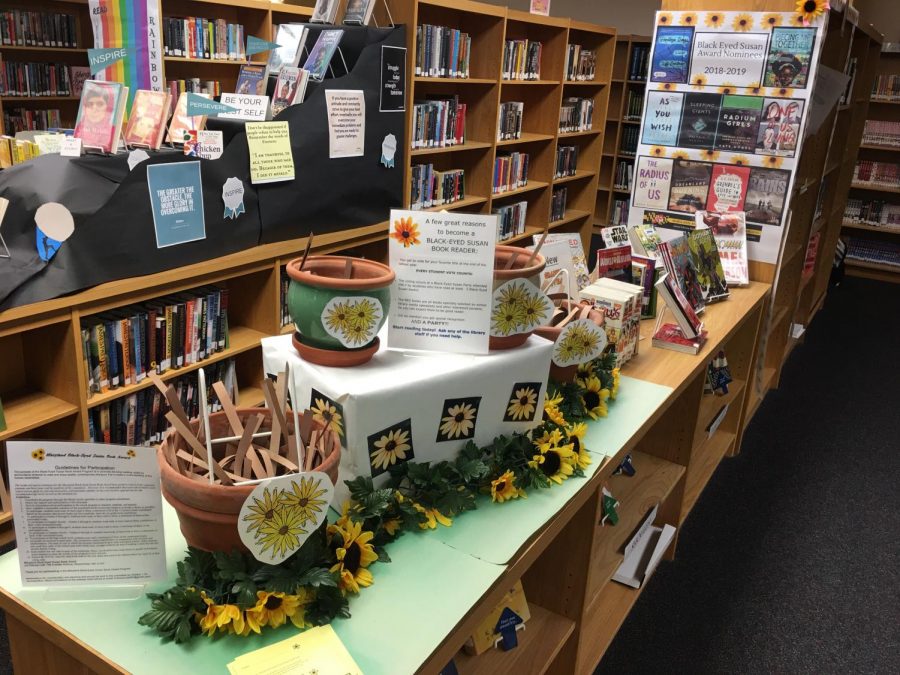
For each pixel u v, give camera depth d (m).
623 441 1.70
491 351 1.44
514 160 5.43
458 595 1.12
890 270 7.57
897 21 7.45
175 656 0.96
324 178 3.34
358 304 1.23
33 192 2.38
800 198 4.19
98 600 1.05
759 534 3.02
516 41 5.09
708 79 3.23
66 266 2.42
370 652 1.00
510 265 1.50
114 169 2.55
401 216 1.36
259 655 0.96
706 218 3.33
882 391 4.65
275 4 5.20
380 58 3.50
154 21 2.87
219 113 2.94
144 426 2.99
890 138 7.41
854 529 3.10
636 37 7.99
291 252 3.26
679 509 2.78
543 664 1.69
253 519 0.96
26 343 2.73
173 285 2.81
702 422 3.18
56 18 5.51
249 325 3.47
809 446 3.86
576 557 1.78
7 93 5.28
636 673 2.21
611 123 8.52
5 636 2.26
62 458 0.97
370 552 1.15
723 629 2.44
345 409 1.20
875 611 2.58
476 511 1.37
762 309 3.42
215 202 2.88
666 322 2.63
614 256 2.48
